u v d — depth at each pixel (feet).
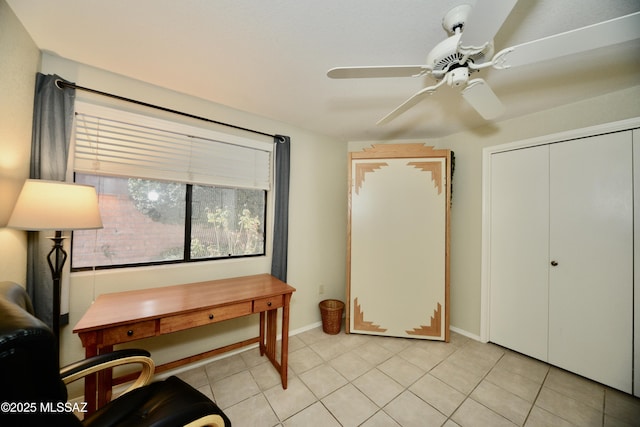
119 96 5.25
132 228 5.75
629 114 5.47
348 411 4.95
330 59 4.62
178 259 6.35
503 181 7.60
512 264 7.39
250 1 3.33
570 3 3.27
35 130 4.37
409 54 4.44
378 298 8.12
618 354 5.65
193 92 5.99
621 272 5.64
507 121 7.40
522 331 7.15
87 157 5.08
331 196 9.33
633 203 5.51
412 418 4.80
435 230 7.86
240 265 7.13
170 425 2.58
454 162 8.73
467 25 2.72
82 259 5.19
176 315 4.38
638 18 2.55
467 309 8.30
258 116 7.38
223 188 7.06
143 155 5.67
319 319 9.03
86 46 4.38
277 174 7.59
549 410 5.05
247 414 4.84
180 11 3.53
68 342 4.87
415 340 7.91
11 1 3.41
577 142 6.25
